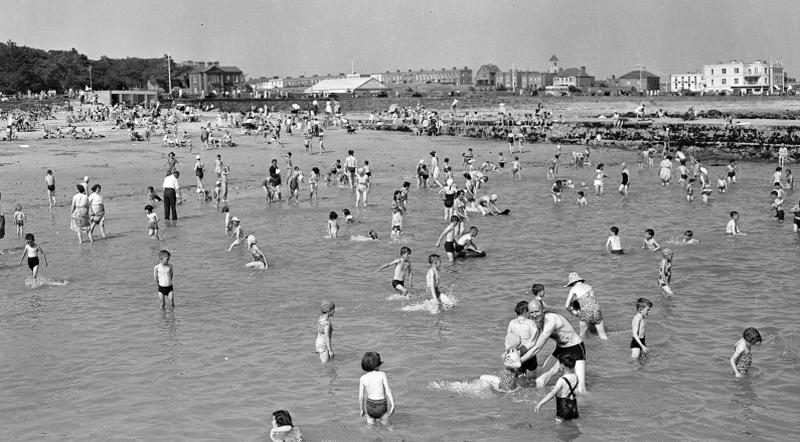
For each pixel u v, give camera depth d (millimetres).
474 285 24062
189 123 98000
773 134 76188
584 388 15258
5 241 31469
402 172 58844
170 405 14914
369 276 25266
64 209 39250
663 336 18672
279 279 24984
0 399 15242
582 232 33219
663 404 14688
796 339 18297
